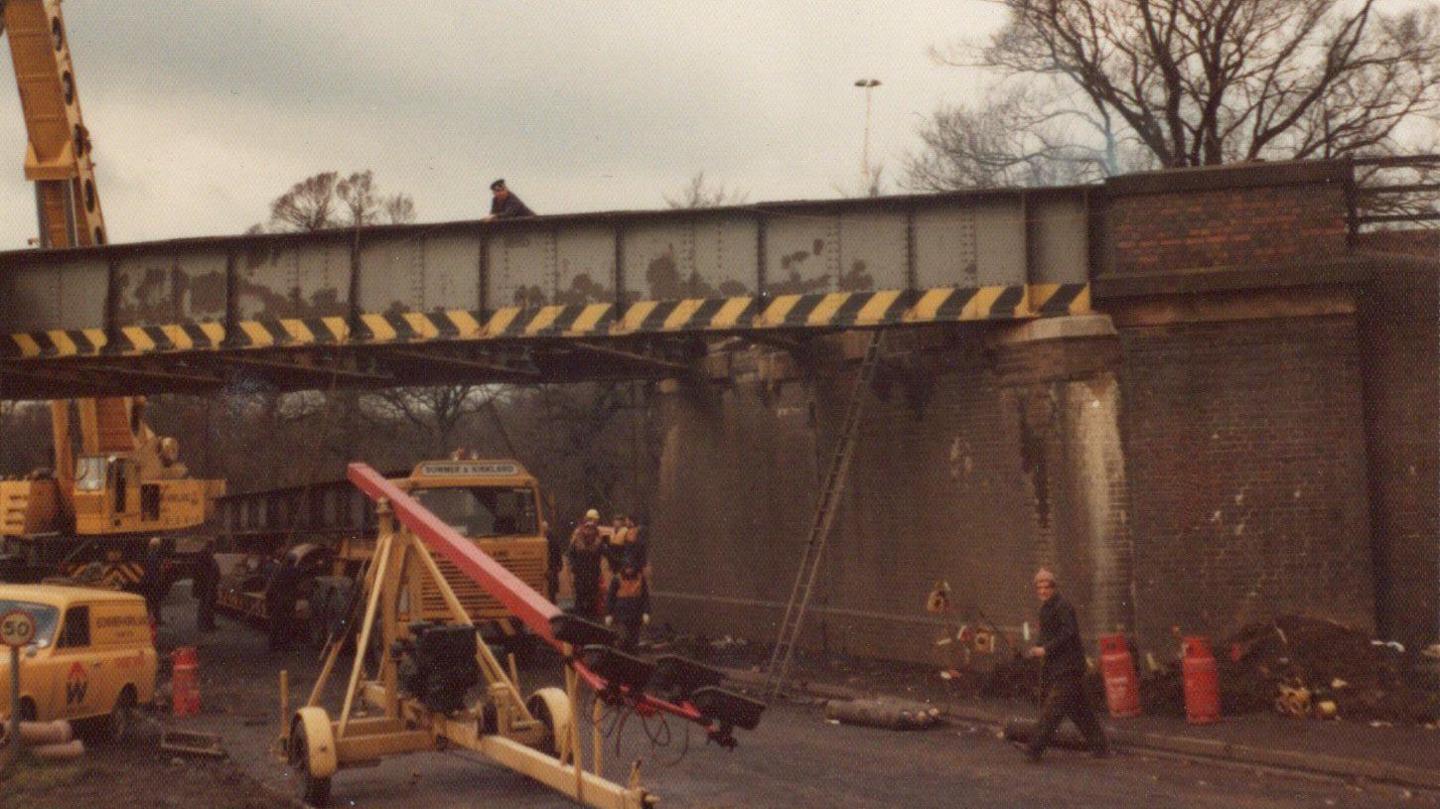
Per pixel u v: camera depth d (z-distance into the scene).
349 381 30.91
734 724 10.91
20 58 29.55
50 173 29.81
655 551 34.84
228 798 13.28
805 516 27.94
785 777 14.18
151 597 32.47
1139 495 20.11
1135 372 20.31
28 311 25.36
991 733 17.41
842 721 18.42
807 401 27.78
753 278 22.45
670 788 13.59
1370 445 19.89
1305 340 19.86
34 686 15.59
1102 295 20.44
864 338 25.61
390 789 13.98
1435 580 19.62
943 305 21.56
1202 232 20.31
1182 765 14.96
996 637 21.98
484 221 23.47
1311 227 20.05
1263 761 14.98
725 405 31.19
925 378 24.05
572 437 65.56
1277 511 19.75
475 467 25.30
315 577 30.27
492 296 23.44
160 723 18.91
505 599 11.95
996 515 22.11
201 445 72.50
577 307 23.09
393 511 14.42
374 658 26.52
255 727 18.55
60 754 15.07
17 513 33.09
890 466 25.17
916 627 24.25
